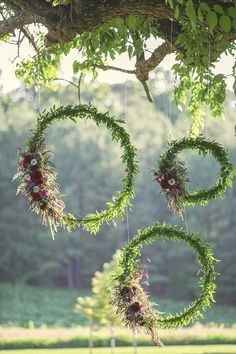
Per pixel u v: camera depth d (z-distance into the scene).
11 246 55.22
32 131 6.79
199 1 6.44
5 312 53.78
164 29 7.54
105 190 55.16
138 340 37.75
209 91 8.29
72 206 54.47
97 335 39.00
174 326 6.68
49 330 45.00
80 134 55.44
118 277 6.68
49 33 7.13
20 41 8.78
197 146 6.74
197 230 53.59
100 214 6.79
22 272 56.22
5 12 8.48
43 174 6.76
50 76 8.95
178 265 55.44
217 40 7.40
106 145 55.69
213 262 6.68
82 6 6.57
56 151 54.97
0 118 51.50
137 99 51.25
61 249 56.78
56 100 36.75
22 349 38.28
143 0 6.52
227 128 49.59
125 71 8.41
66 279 57.50
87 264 57.22
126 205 6.75
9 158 53.12
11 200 54.72
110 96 47.31
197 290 55.00
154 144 52.62
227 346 37.03
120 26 7.90
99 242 57.09
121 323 6.72
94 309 31.39
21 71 9.00
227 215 53.66
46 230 56.28
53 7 6.69
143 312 6.62
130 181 6.71
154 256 55.53
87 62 8.59
